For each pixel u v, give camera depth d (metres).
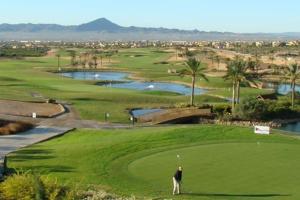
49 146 55.84
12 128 67.00
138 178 39.19
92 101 110.81
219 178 38.25
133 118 85.12
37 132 67.81
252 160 44.69
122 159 46.62
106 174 41.03
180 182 34.91
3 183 26.66
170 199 32.34
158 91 138.25
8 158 48.50
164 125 78.88
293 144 54.12
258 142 55.06
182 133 59.75
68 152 50.69
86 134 66.06
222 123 91.94
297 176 38.81
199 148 51.28
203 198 32.94
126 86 165.75
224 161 44.38
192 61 109.56
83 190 30.95
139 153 49.19
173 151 49.75
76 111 92.75
